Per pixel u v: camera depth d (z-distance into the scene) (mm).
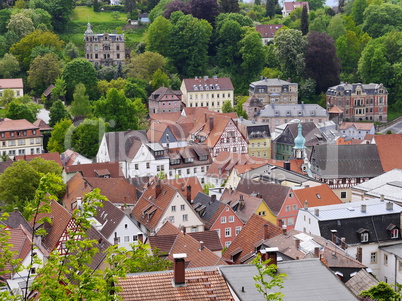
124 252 44031
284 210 118938
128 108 191250
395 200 114688
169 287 52781
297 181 133875
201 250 84500
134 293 51781
